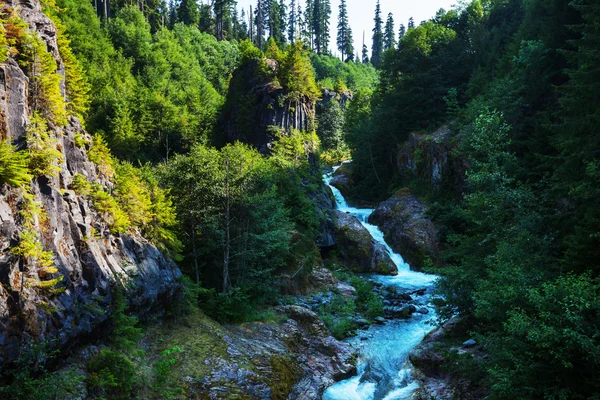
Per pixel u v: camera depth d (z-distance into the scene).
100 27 70.31
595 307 10.04
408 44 51.53
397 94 49.78
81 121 19.12
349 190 53.84
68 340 12.20
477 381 14.98
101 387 12.27
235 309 21.56
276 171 35.59
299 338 20.72
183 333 17.98
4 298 10.36
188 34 86.94
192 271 24.67
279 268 29.02
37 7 16.34
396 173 50.94
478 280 16.14
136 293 16.33
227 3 108.00
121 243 16.97
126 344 14.53
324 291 29.30
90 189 15.90
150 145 47.94
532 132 28.48
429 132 45.91
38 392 10.23
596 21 16.80
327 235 37.88
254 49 55.69
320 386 17.11
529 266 14.49
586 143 15.65
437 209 37.84
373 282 32.19
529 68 30.84
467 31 53.31
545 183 22.45
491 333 13.51
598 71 15.27
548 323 10.84
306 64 53.38
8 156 10.75
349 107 71.19
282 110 49.88
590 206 14.16
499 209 20.12
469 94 41.69
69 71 19.05
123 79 56.72
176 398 13.73
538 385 11.13
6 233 10.75
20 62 13.41
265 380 15.77
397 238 38.88
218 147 51.75
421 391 16.23
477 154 30.86
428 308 26.62
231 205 25.14
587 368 10.47
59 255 12.68
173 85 63.97
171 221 21.42
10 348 10.17
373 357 20.00
